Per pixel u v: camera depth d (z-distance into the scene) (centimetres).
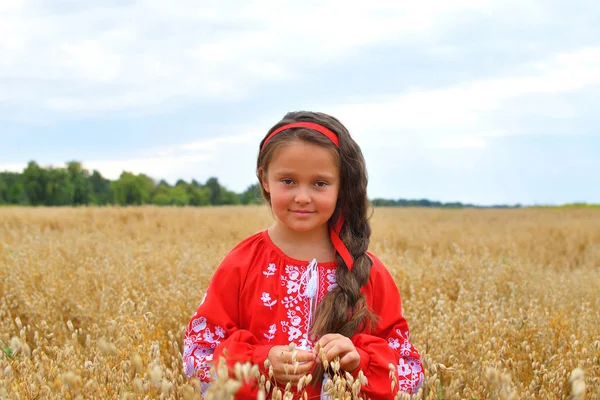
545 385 262
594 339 338
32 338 386
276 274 220
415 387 217
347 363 194
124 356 262
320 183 210
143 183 7062
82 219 1572
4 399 207
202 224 1489
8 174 8100
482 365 272
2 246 780
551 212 3259
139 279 510
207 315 218
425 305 421
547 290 538
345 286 212
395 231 1290
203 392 206
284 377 191
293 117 221
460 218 2403
